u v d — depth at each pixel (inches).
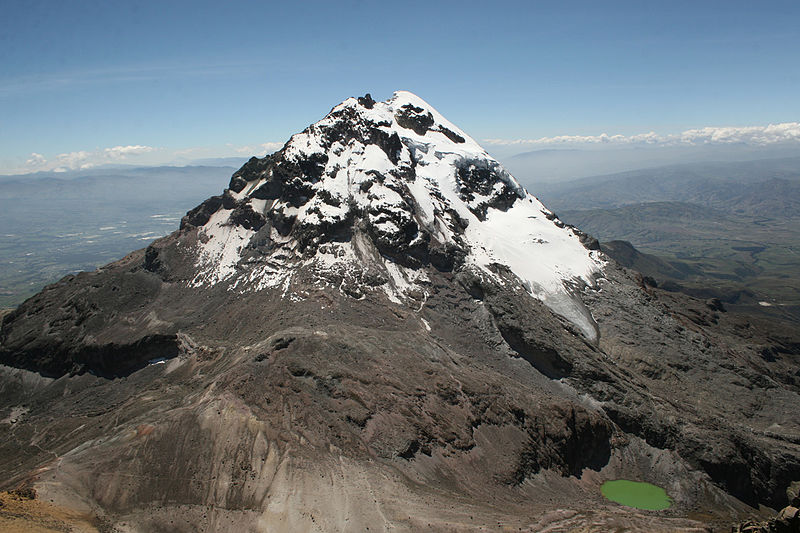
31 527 1549.0
